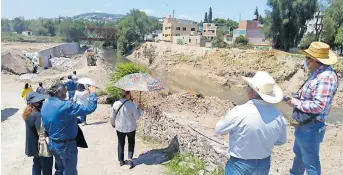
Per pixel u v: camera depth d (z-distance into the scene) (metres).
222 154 6.71
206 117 10.46
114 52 112.62
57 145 5.11
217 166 6.88
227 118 3.67
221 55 61.81
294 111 4.30
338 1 56.25
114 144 9.76
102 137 10.53
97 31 131.88
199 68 63.31
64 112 4.96
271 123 3.58
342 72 38.25
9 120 13.57
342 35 52.19
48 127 5.10
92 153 8.95
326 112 3.94
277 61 52.97
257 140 3.57
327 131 11.91
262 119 3.55
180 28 117.38
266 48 67.69
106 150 9.19
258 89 3.58
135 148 9.30
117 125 7.64
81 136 5.65
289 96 4.20
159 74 65.88
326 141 10.65
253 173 3.69
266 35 66.44
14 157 8.93
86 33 147.12
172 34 116.19
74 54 85.25
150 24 153.25
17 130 11.95
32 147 5.80
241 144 3.64
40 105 5.74
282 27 61.56
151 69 74.50
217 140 7.29
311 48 3.95
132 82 7.75
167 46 80.12
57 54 69.44
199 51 68.88
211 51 65.44
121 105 7.55
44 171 5.95
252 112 3.56
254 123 3.52
